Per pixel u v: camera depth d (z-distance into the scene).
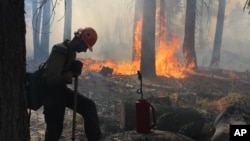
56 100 4.41
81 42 4.56
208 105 9.19
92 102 4.79
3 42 2.82
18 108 2.96
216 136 5.93
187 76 18.59
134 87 13.12
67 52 4.45
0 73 2.83
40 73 4.40
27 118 3.11
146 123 5.31
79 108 4.71
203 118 6.53
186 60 22.33
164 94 11.48
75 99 4.54
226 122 6.20
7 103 2.88
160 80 16.41
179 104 9.31
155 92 11.98
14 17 2.87
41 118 8.07
